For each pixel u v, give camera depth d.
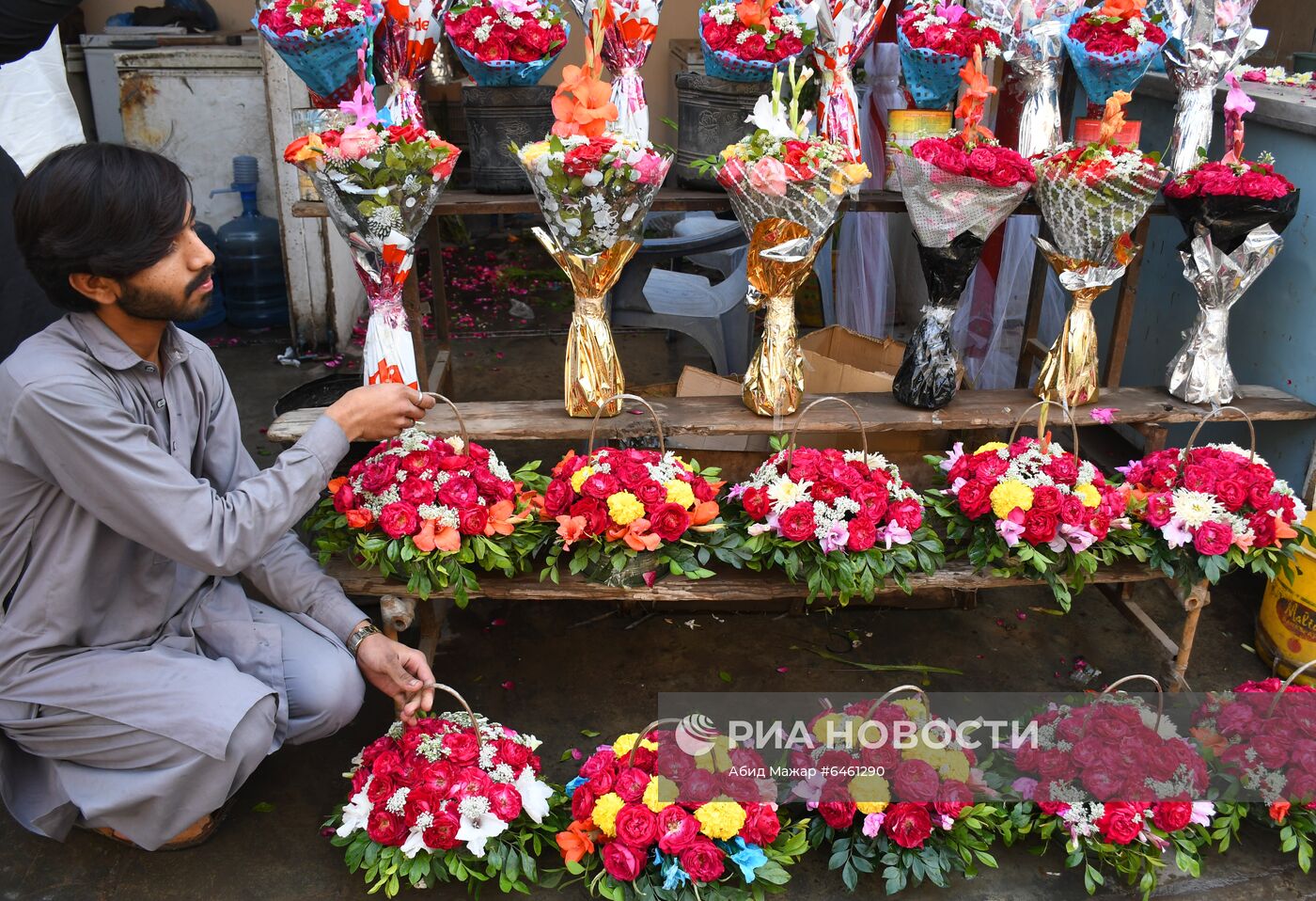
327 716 1.80
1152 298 3.16
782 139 2.12
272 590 1.88
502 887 1.69
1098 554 2.01
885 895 1.81
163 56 4.12
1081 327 2.44
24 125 3.29
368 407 1.76
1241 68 3.13
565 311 4.62
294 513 1.68
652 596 1.96
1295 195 2.32
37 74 3.28
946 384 2.40
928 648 2.49
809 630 2.54
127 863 1.84
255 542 1.64
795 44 2.38
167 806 1.70
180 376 1.74
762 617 2.59
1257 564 2.05
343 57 2.25
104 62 4.33
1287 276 2.66
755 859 1.68
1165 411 2.47
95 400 1.52
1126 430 3.27
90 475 1.52
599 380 2.30
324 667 1.79
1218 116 2.89
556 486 1.92
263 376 3.87
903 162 2.21
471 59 2.42
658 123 5.28
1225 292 2.44
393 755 1.78
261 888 1.79
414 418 1.83
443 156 2.05
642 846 1.66
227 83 4.20
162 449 1.64
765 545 1.94
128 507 1.55
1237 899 1.82
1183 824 1.78
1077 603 2.69
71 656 1.67
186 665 1.69
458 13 2.41
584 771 1.80
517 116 2.43
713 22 2.43
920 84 2.60
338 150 1.99
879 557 1.92
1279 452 2.72
